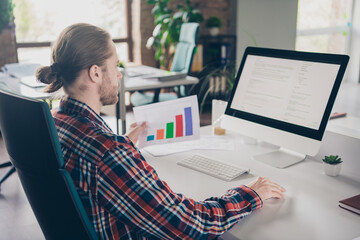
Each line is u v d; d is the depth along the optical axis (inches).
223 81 220.8
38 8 204.1
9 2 171.8
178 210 40.8
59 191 39.3
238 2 236.1
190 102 62.6
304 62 62.4
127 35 230.7
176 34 207.2
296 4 258.1
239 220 45.1
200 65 220.4
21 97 38.6
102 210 40.3
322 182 57.1
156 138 62.4
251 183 51.6
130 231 41.5
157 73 156.6
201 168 61.5
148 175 40.3
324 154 64.4
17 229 100.5
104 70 42.1
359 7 292.2
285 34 259.0
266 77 67.2
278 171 61.2
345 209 49.1
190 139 61.9
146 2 208.1
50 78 41.7
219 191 54.4
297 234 43.5
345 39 299.7
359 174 59.6
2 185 125.0
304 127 60.2
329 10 290.5
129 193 39.1
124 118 138.2
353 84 296.5
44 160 38.6
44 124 37.2
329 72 58.9
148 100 154.4
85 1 215.3
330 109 57.6
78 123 40.8
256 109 67.6
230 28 243.6
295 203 50.6
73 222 40.3
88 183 39.0
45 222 44.2
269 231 44.1
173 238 40.9
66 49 40.7
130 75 153.2
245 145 73.4
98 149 38.9
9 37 187.5
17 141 40.3
